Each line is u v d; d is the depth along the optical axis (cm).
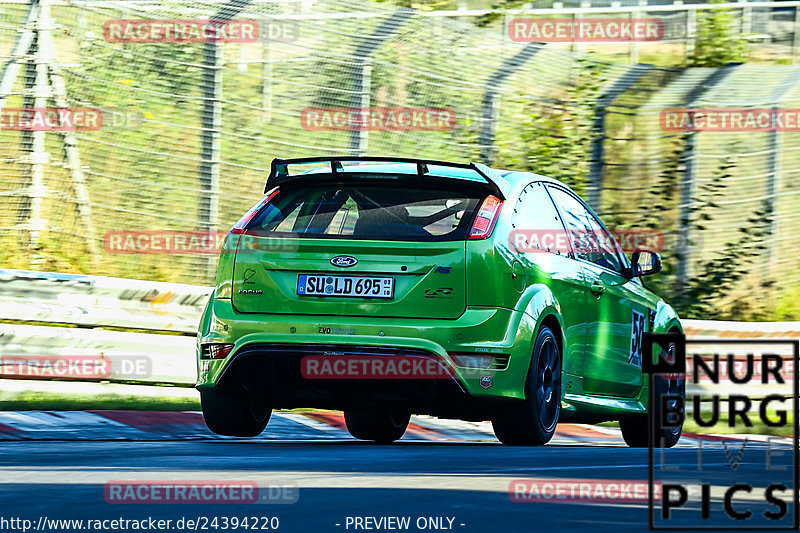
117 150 2984
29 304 2317
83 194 2955
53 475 1169
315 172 1736
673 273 3481
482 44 3356
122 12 3003
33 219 2911
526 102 3400
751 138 3559
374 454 1487
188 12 3033
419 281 1623
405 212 1678
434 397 1627
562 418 1831
